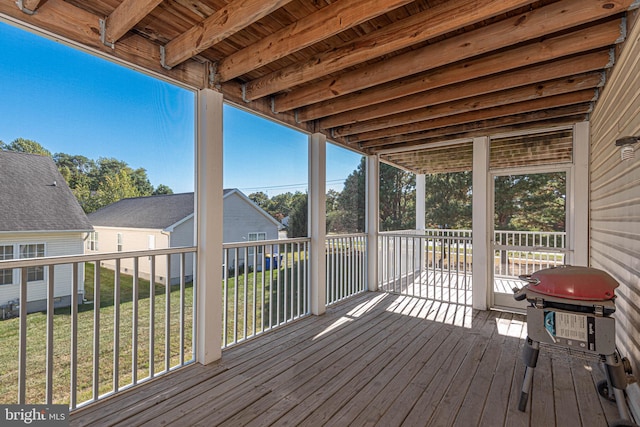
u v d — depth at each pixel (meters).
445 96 3.10
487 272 4.27
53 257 1.95
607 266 2.76
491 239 4.30
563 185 3.86
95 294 2.15
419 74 2.88
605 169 2.82
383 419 1.98
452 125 4.10
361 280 5.25
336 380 2.45
